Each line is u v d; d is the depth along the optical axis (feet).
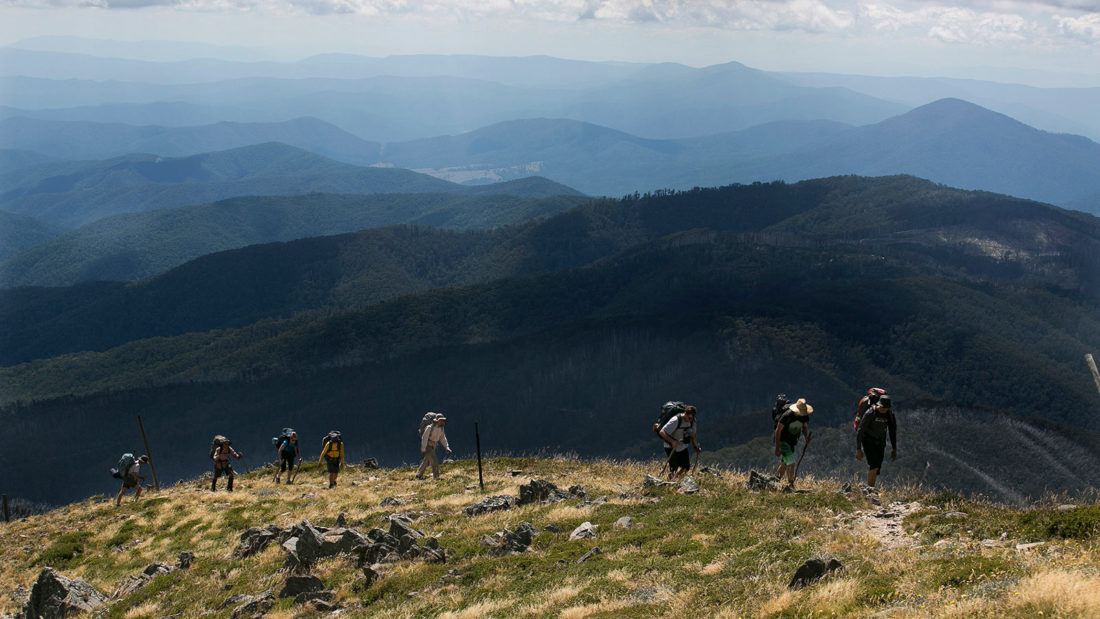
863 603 26.25
